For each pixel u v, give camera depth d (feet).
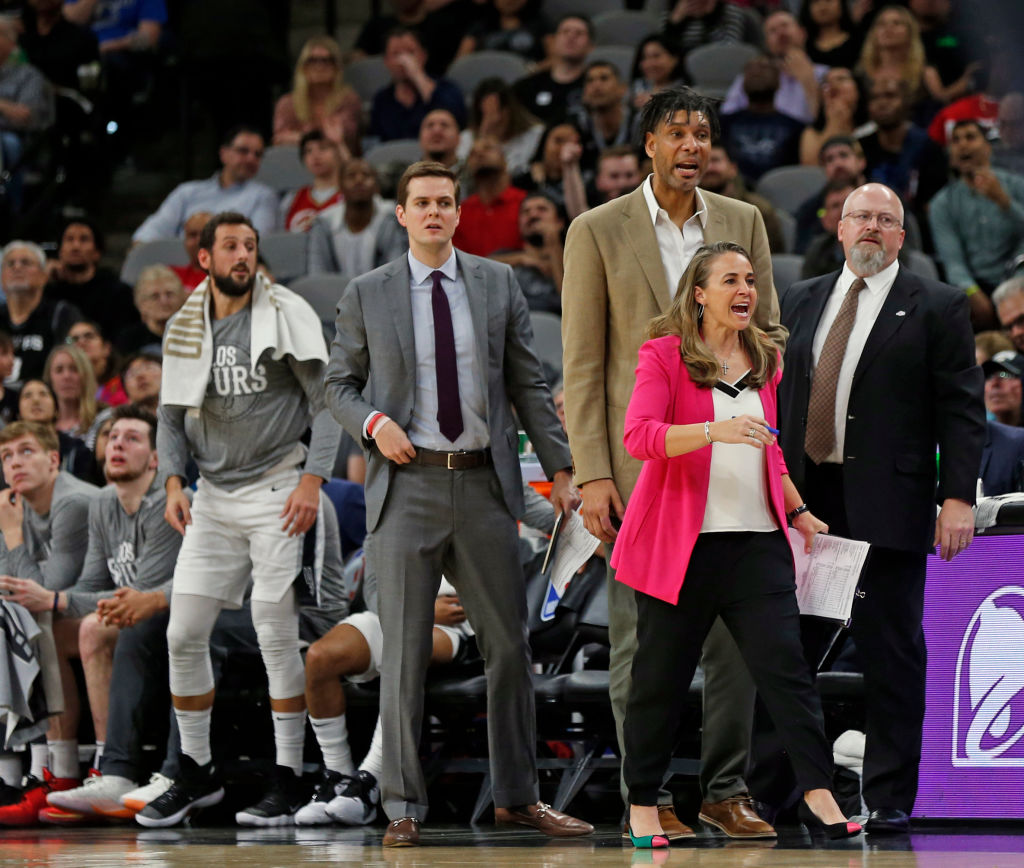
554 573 41.06
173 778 50.31
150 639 51.65
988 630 40.75
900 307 38.99
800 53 96.27
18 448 57.21
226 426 48.37
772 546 34.99
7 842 43.01
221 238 47.88
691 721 48.73
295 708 48.85
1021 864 28.22
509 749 40.83
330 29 124.77
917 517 38.32
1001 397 57.93
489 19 111.75
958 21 96.53
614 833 40.78
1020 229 81.05
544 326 77.05
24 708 51.60
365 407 40.57
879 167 87.25
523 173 91.35
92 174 108.68
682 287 35.94
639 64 95.91
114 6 113.50
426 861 31.40
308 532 48.75
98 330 82.23
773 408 36.11
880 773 38.11
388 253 87.10
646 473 35.42
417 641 40.14
